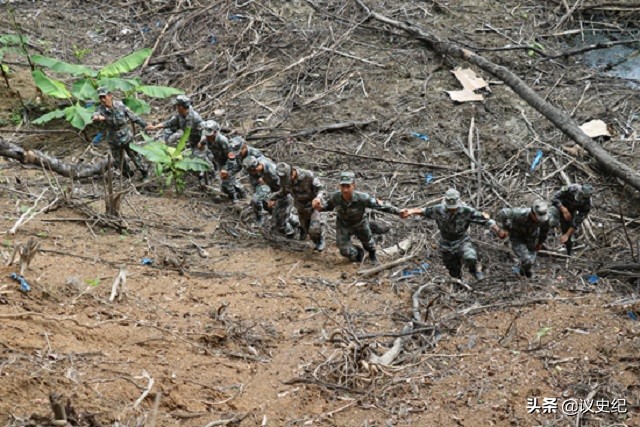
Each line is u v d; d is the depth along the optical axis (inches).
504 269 492.1
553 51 740.7
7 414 281.9
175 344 366.6
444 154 621.3
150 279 439.5
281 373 364.5
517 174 595.8
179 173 574.9
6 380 297.9
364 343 394.0
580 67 719.1
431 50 733.3
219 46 748.0
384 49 738.2
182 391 332.8
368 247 490.0
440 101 672.4
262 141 638.5
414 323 416.2
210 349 374.0
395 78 703.1
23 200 527.5
